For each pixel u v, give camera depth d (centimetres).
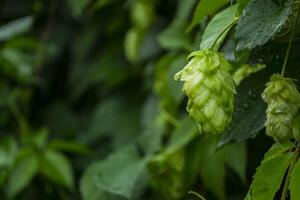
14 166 89
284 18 46
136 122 100
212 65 48
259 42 46
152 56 96
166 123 81
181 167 75
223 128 48
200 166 72
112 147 100
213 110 48
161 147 80
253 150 67
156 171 76
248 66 58
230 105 48
